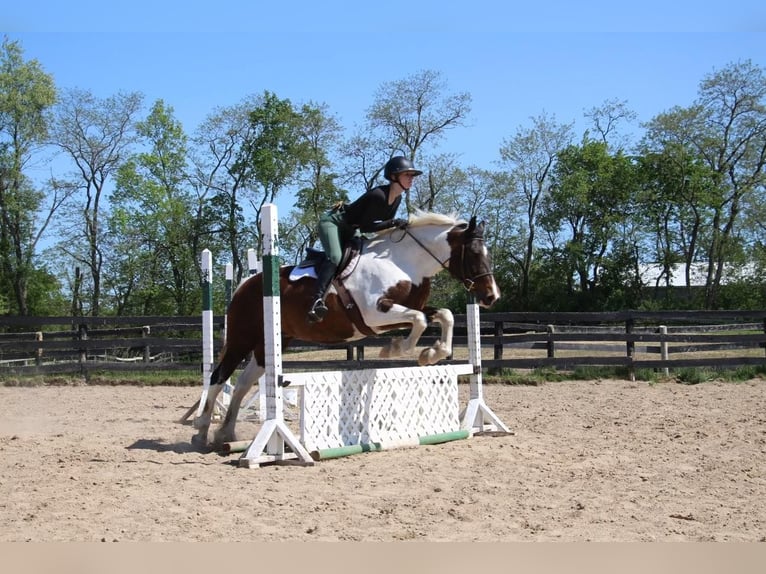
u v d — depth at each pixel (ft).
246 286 25.34
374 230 23.67
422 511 16.28
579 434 27.37
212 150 126.41
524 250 157.28
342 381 23.39
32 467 20.93
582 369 50.16
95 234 121.60
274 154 124.36
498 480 19.53
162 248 120.67
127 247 117.91
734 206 138.72
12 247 115.65
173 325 57.82
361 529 14.82
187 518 15.48
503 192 147.95
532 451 23.89
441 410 26.68
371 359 53.21
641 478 19.67
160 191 117.08
